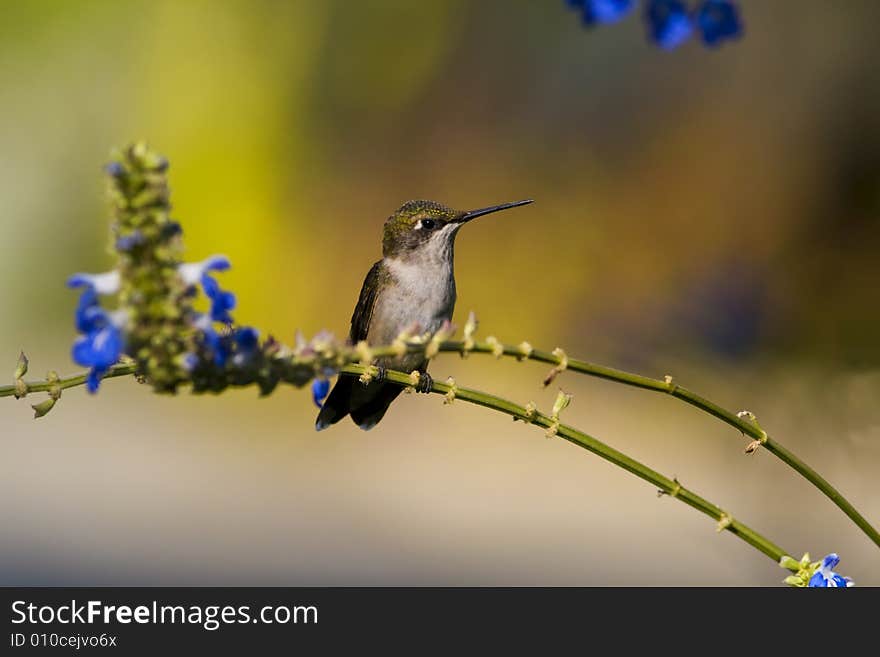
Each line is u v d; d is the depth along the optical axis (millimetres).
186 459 17125
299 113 19359
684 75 18062
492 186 19203
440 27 19062
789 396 9352
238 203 19141
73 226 20234
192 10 18953
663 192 17906
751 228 17125
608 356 16891
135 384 20672
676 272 16812
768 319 12891
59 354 20766
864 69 16578
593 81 18688
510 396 17906
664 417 15930
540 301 18281
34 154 19781
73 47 19062
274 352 2648
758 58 17156
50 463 16938
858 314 14359
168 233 2473
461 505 15109
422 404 17938
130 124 19297
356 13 19047
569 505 15039
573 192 18750
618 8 2605
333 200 19625
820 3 16672
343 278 19516
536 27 18875
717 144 17703
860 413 8547
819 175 16938
